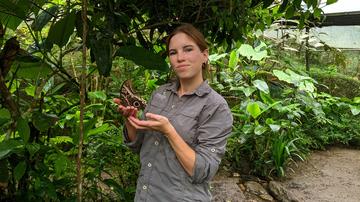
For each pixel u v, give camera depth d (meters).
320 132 4.07
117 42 1.56
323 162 3.68
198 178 1.22
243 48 3.67
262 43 3.81
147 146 1.32
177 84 1.35
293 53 5.27
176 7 1.71
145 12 1.69
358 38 5.72
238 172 3.25
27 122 1.35
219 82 3.79
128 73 2.78
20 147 1.31
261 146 3.31
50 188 1.50
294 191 2.98
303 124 4.06
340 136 4.11
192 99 1.29
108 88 2.74
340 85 4.99
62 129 1.88
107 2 1.41
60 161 1.56
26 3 1.37
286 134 3.36
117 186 1.89
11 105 1.38
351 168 3.53
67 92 1.89
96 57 1.34
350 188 3.07
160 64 1.48
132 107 1.23
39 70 1.55
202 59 1.30
